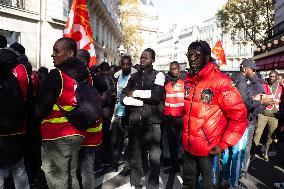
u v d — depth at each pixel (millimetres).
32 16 14445
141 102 4324
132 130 4496
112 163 5824
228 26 30500
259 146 8617
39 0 14758
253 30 28406
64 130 3172
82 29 5883
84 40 5891
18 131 3299
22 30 14125
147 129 4418
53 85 3057
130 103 4340
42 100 3033
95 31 27672
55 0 15453
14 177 3451
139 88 4375
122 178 5363
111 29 39688
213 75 3162
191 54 3205
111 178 5352
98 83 4035
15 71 3451
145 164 5688
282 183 5188
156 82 4352
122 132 5809
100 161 5977
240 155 4801
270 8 26984
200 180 3645
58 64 3293
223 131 3182
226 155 4867
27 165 4348
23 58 4184
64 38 3393
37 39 14883
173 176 5633
